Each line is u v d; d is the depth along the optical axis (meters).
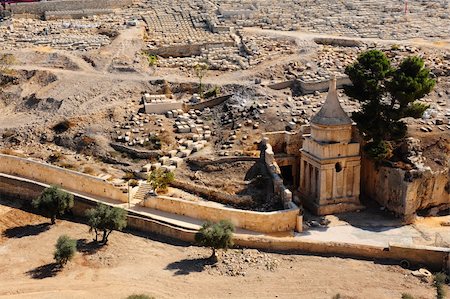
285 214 57.12
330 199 61.53
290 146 67.06
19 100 85.38
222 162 65.38
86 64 93.88
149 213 59.25
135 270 50.72
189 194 62.31
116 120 75.69
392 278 49.59
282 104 77.12
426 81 60.88
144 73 90.69
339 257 53.12
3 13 118.12
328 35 108.25
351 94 62.94
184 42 104.19
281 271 50.66
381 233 57.22
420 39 104.81
